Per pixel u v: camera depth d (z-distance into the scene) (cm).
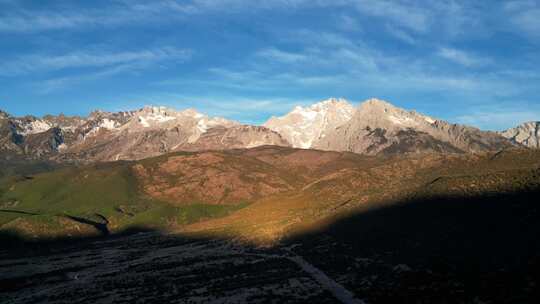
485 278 8494
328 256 13375
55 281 14812
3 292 13550
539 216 10425
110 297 11456
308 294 9900
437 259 10219
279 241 17288
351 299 9206
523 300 7275
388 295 8919
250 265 13900
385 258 11662
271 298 9856
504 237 10181
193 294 10888
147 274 14338
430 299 8225
